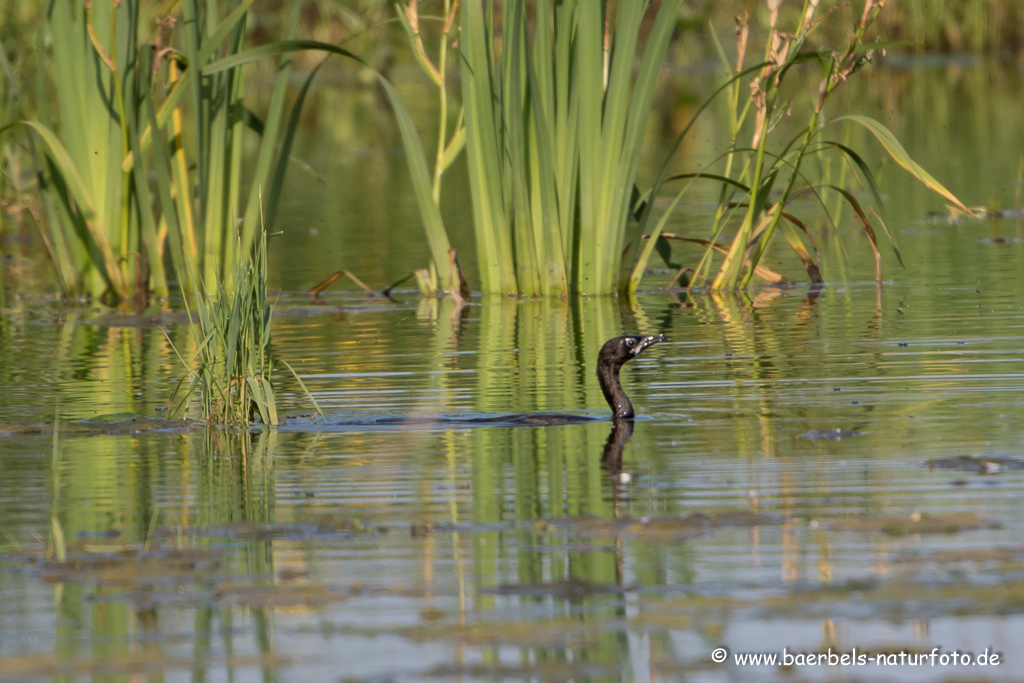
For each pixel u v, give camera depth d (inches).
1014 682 358.6
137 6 1142.3
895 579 422.6
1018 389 698.8
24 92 1600.6
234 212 677.3
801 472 549.6
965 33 3225.9
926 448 581.9
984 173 1722.4
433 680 371.6
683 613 403.5
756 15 3002.0
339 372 818.2
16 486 565.9
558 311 1039.0
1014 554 436.5
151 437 657.0
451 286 1121.4
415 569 450.0
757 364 797.2
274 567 454.9
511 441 624.4
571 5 1059.9
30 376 836.6
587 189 1089.4
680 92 2815.0
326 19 3088.1
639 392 730.2
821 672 368.5
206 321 703.1
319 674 378.0
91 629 411.2
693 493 523.5
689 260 1280.8
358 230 1521.9
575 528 485.1
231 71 1140.5
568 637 389.4
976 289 1055.0
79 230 1185.4
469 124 1105.4
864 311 979.9
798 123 2192.4
